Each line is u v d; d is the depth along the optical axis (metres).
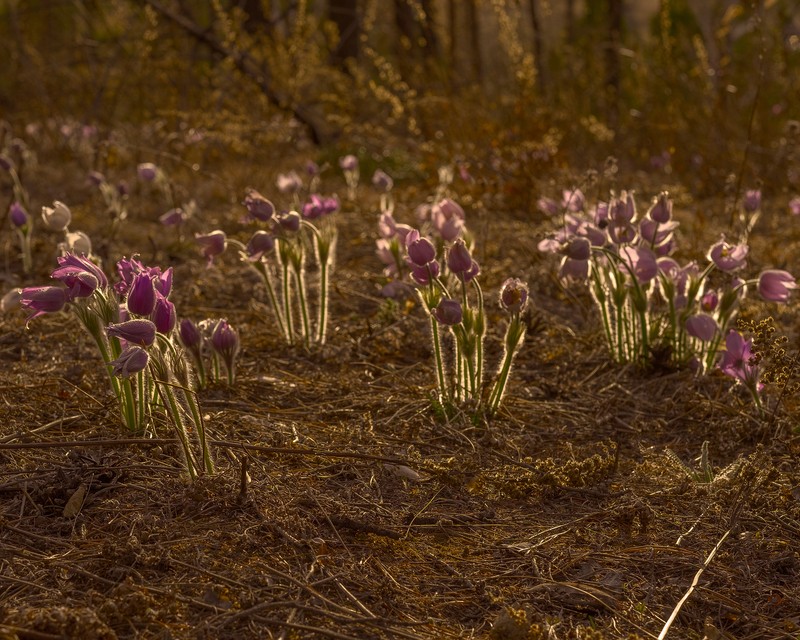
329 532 2.81
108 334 2.60
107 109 9.75
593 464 3.17
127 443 3.07
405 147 8.76
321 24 11.00
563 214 5.12
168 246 6.05
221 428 3.45
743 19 9.84
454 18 10.07
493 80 9.72
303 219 4.64
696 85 8.84
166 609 2.37
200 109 8.70
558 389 4.00
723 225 6.73
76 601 2.41
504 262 5.68
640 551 2.81
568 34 11.26
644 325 4.11
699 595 2.61
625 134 8.78
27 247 5.48
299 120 9.94
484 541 2.85
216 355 3.89
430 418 3.65
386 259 4.89
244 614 2.38
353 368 4.20
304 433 3.48
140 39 9.54
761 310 4.95
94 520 2.81
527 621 2.37
